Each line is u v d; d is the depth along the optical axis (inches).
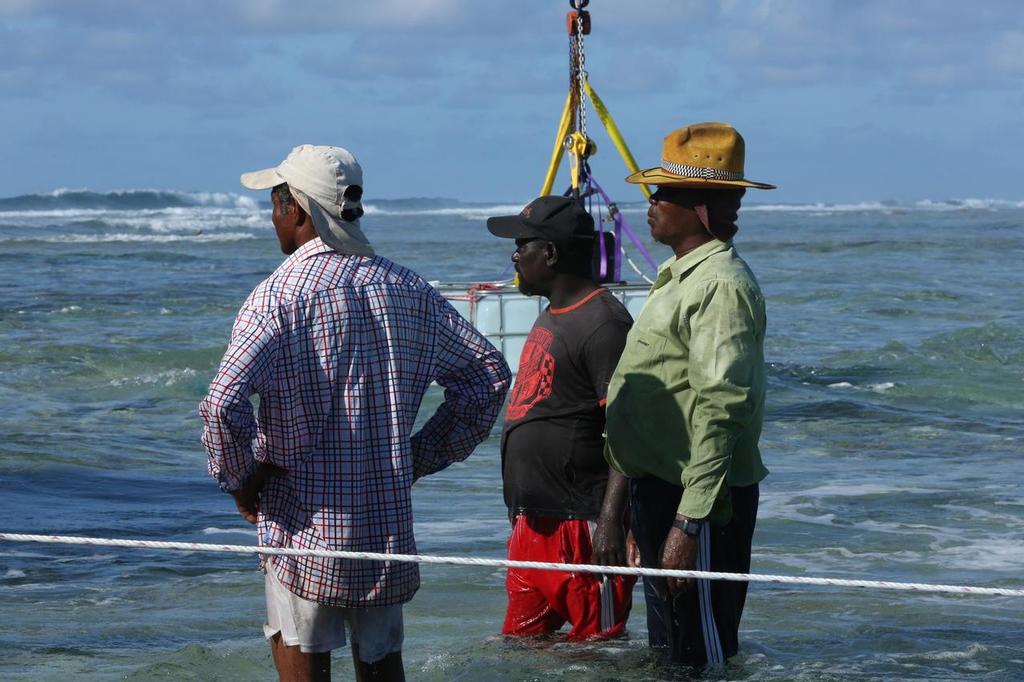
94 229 3100.4
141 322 978.7
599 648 251.0
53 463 503.8
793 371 741.3
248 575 344.2
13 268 1584.6
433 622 291.6
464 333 191.8
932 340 856.3
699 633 225.1
